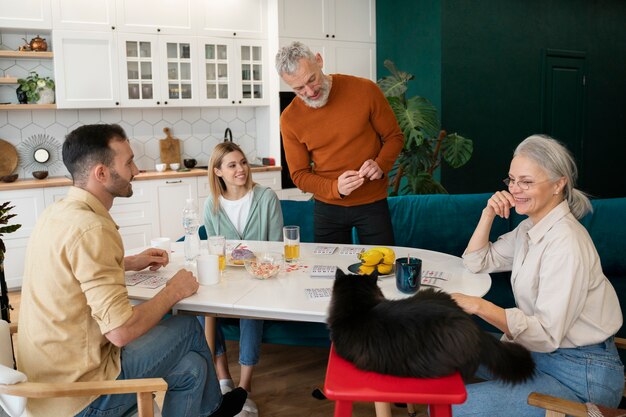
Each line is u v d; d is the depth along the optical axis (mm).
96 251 1506
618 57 6738
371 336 1221
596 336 1564
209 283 1908
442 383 1181
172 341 1787
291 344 2770
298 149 2760
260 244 2537
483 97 5496
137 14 4840
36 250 1567
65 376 1563
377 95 2666
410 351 1190
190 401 1863
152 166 5422
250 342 2529
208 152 5699
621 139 6938
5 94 4750
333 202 2721
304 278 1970
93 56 4719
